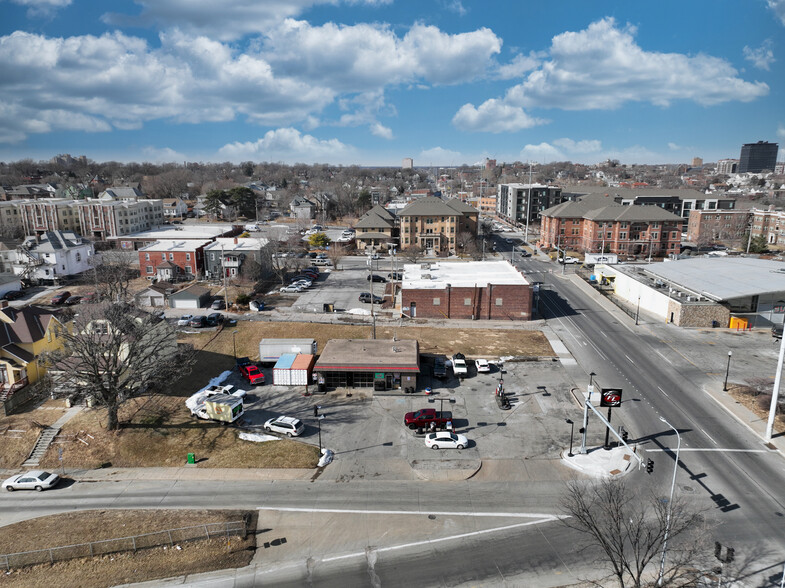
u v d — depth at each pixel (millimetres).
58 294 103375
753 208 180375
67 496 44188
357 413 56781
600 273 113250
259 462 48219
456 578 34188
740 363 68438
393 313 90562
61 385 54844
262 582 34344
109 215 153500
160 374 57469
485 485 44156
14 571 35781
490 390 61594
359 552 36812
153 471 47688
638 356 71312
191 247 115688
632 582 33438
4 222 157625
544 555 36094
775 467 45844
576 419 54719
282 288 104375
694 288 87250
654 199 168750
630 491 42469
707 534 36094
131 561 36438
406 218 147375
